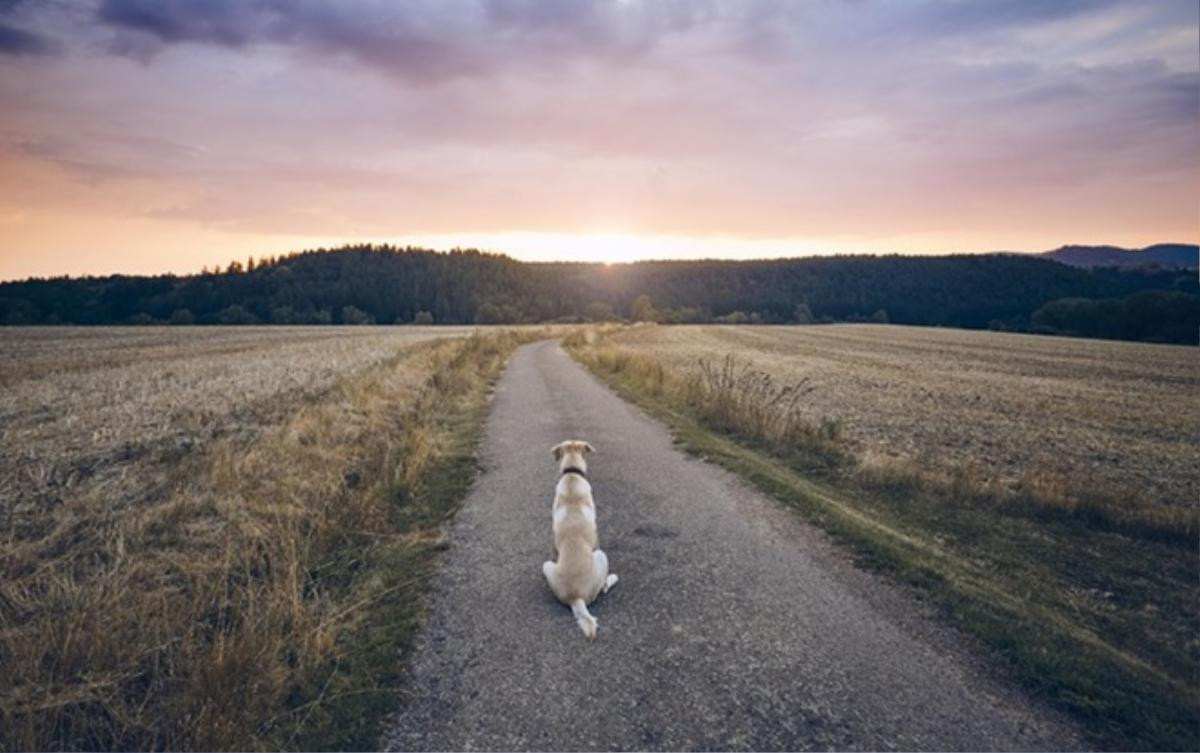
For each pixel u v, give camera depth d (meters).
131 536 6.39
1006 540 7.36
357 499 7.84
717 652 4.89
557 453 7.64
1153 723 4.05
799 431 12.15
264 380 18.94
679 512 8.23
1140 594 6.02
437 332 68.06
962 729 3.99
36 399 15.69
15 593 5.16
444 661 4.78
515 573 6.37
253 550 6.24
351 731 3.98
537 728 4.00
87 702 4.04
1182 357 46.69
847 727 4.01
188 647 4.54
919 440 13.29
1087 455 12.41
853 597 5.79
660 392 18.91
